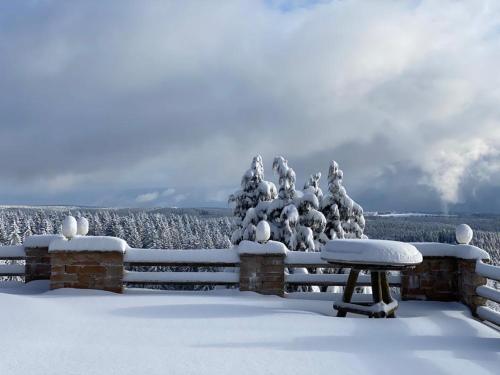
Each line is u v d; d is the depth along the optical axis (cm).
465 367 383
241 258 756
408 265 577
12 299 567
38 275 824
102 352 398
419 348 443
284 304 661
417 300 738
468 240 725
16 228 5153
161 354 397
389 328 523
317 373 362
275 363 383
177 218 5934
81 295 702
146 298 675
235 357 395
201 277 773
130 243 5366
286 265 760
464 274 700
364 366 381
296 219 1623
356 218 1752
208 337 462
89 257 756
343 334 489
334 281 780
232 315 568
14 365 358
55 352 394
